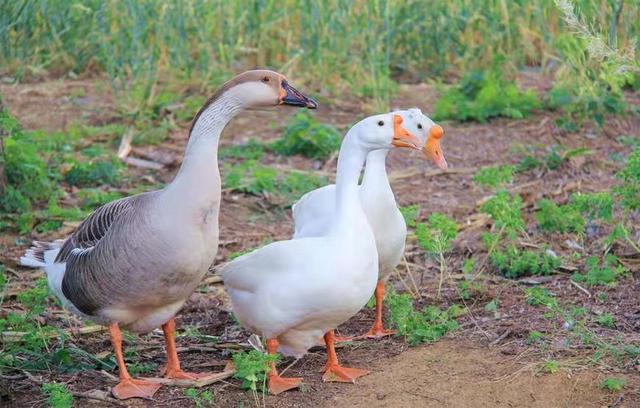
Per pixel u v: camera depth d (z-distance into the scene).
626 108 13.38
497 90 13.73
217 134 6.50
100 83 14.90
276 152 12.62
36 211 10.41
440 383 6.66
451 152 12.48
